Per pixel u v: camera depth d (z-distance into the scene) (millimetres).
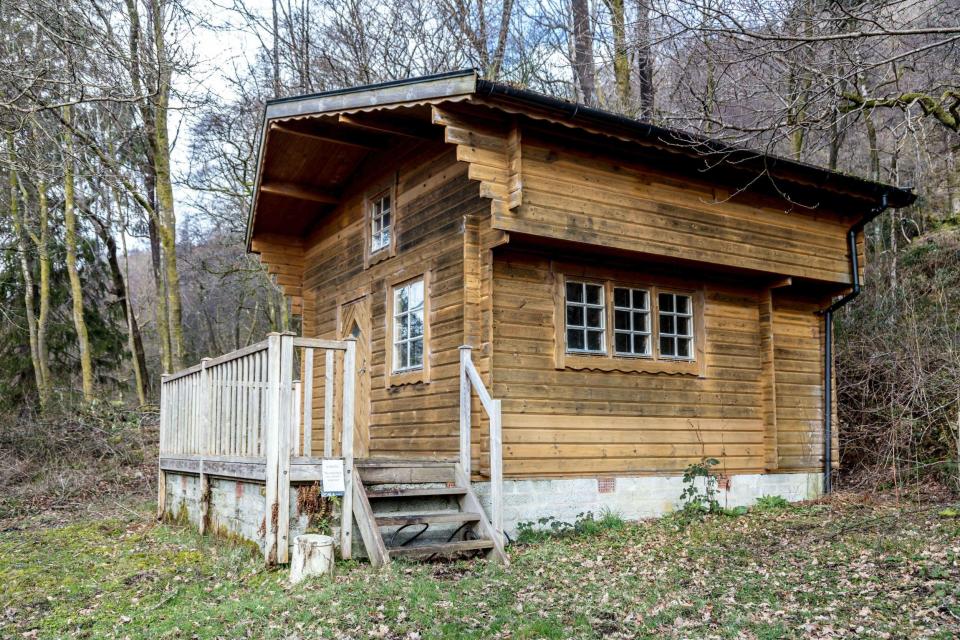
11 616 5625
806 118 8547
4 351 19734
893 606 5137
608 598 5570
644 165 8961
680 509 9500
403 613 5094
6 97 13016
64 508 12086
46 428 15273
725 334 10266
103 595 6098
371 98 8195
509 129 7949
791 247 10188
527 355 8555
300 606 5320
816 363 11266
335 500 6695
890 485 10844
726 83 11562
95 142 17359
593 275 9180
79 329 18031
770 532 8008
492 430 7410
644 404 9391
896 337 12242
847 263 10820
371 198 10852
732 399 10203
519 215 7906
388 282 10180
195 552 7492
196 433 8945
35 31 13734
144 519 10383
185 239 30719
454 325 8602
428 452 8828
